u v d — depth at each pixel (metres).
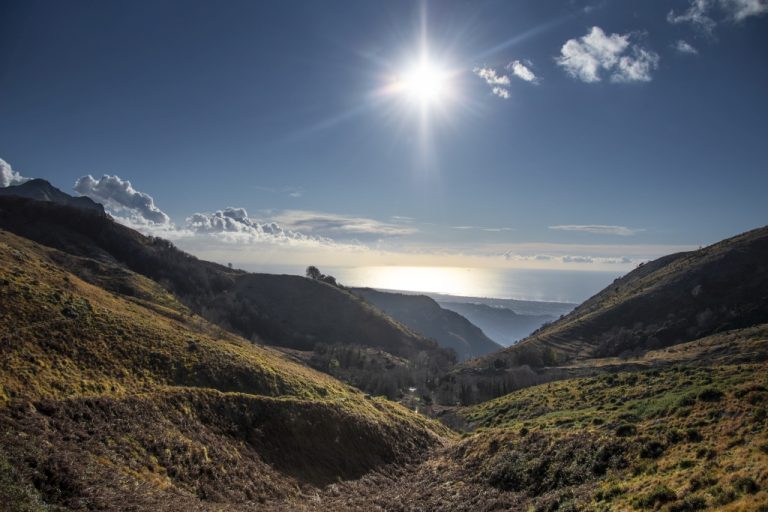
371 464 48.50
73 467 26.45
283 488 38.03
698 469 22.33
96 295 73.75
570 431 38.34
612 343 170.62
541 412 59.06
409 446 55.78
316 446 46.44
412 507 35.97
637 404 43.28
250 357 68.06
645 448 28.48
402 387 138.50
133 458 31.53
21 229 193.00
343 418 52.44
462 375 157.12
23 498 20.70
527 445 38.84
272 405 48.22
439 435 63.66
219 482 34.41
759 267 182.88
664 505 19.70
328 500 38.56
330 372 139.12
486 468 39.16
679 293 189.62
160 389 44.84
